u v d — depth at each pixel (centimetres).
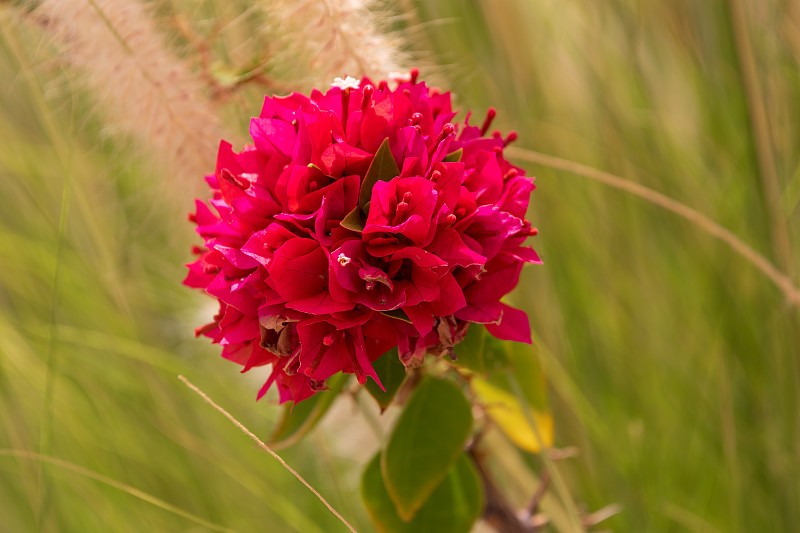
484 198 85
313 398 90
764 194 103
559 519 103
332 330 84
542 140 109
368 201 84
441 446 88
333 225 83
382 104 85
